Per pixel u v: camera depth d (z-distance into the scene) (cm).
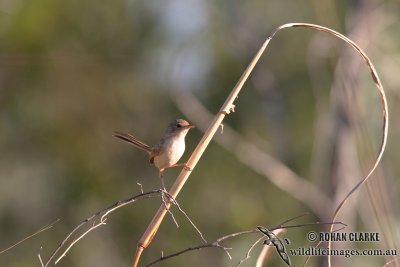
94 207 1447
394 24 1213
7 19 1298
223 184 1434
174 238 1448
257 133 1384
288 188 1191
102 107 1423
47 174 1445
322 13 1185
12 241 1438
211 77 1383
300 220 1274
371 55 1145
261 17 1413
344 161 1179
